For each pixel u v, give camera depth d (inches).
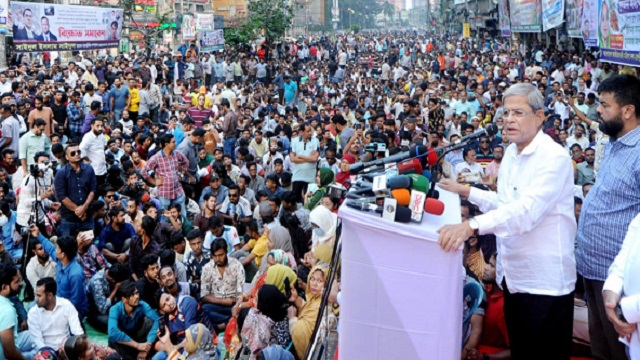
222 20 1656.0
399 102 797.9
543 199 127.0
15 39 754.8
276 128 627.8
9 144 549.6
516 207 125.8
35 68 934.4
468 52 1664.6
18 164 553.3
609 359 151.9
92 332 333.4
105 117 651.5
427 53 1940.2
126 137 576.4
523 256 134.6
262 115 729.6
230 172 510.9
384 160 151.9
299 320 243.1
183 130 555.2
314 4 4845.0
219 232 355.9
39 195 418.6
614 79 139.3
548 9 893.8
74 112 639.1
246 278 358.0
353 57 2031.3
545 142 130.2
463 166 424.8
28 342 287.4
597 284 143.7
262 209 390.9
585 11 685.3
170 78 1120.8
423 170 155.1
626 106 137.0
